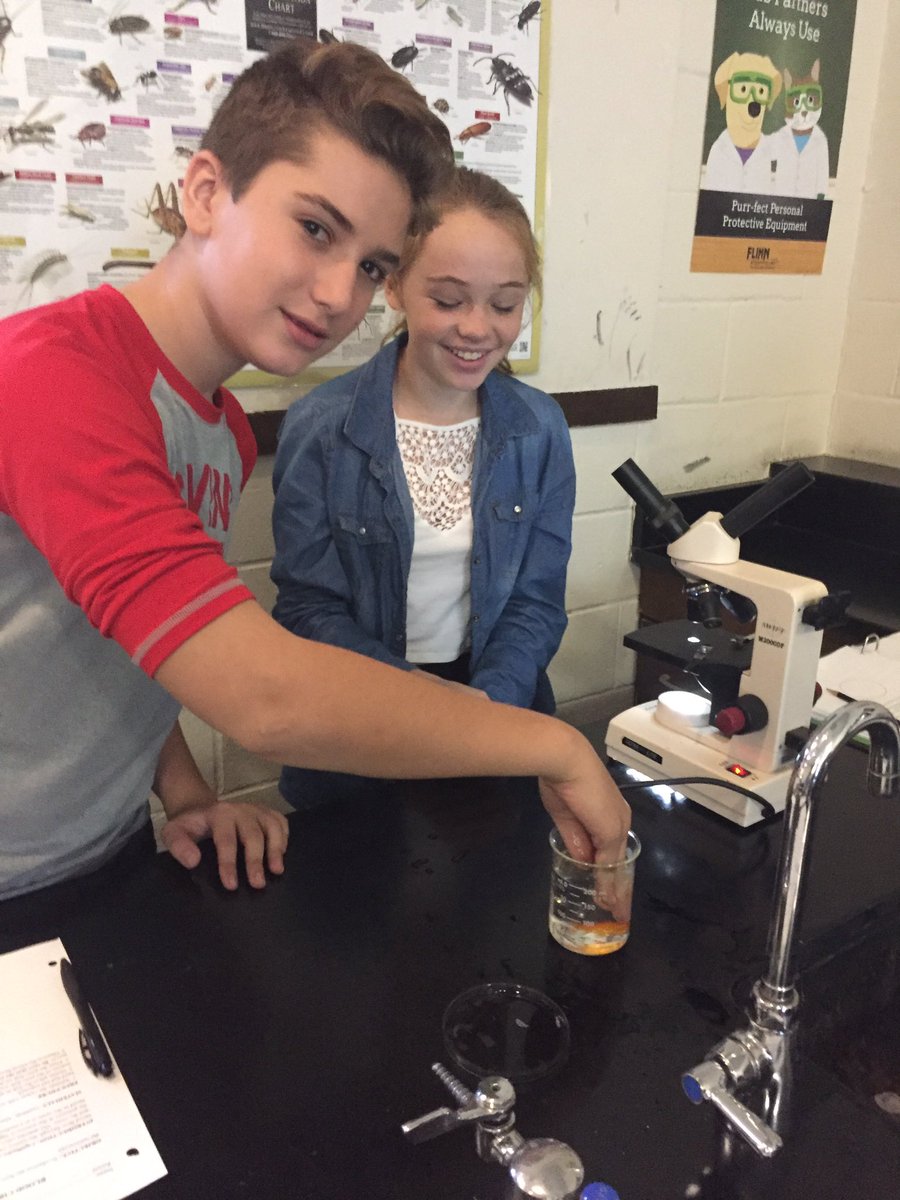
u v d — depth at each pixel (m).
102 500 0.65
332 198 0.72
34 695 0.85
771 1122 0.65
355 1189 0.60
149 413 0.81
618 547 2.11
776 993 0.69
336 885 0.89
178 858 0.92
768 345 2.21
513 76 1.65
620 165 1.82
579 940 0.80
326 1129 0.64
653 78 1.80
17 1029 0.71
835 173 2.17
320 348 0.80
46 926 0.83
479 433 1.43
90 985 0.76
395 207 0.75
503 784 1.07
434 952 0.81
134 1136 0.64
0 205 1.33
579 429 1.95
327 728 0.67
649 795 1.08
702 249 2.02
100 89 1.34
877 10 2.09
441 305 1.27
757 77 1.96
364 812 1.01
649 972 0.79
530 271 1.32
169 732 1.05
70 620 0.83
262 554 1.66
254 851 0.92
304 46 0.75
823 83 2.06
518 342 1.79
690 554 1.05
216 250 0.77
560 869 0.81
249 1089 0.67
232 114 0.75
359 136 0.71
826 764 0.64
